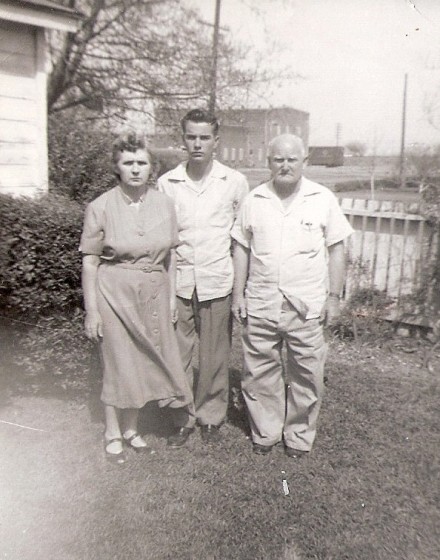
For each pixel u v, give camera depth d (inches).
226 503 107.7
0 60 214.5
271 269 116.6
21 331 143.3
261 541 97.9
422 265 205.9
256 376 124.0
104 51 550.9
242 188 128.9
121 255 115.7
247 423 140.0
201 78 537.6
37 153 232.4
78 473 116.3
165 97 543.5
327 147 882.8
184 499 108.9
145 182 115.6
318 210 115.2
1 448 124.6
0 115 217.0
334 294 120.1
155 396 120.6
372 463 122.1
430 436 135.1
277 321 118.0
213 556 94.0
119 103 562.9
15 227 136.1
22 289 138.6
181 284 127.2
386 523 102.4
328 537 98.7
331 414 144.6
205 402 133.7
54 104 560.7
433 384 169.6
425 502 108.7
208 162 124.9
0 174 219.1
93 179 279.7
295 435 125.0
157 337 119.0
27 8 215.3
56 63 542.6
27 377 148.2
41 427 134.1
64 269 139.9
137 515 103.8
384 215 213.8
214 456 124.4
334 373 175.3
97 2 524.7
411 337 210.1
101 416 139.6
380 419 143.2
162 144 561.6
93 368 143.1
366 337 208.4
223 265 126.7
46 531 99.3
